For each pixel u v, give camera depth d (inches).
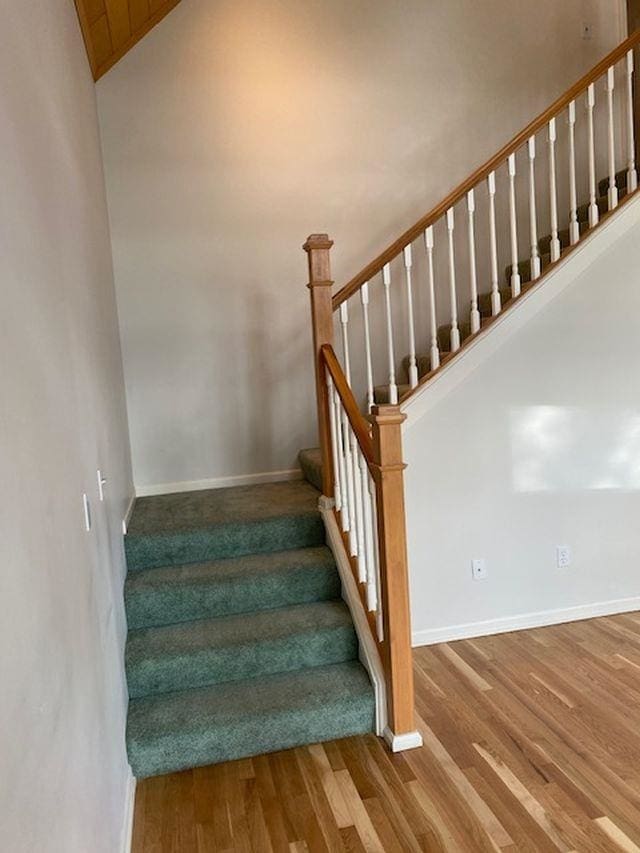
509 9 164.1
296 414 162.1
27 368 47.8
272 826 77.0
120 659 89.8
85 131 110.7
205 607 109.2
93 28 123.0
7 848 32.9
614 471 129.1
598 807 76.5
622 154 170.4
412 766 86.1
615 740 89.2
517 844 71.4
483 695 102.8
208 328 155.7
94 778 59.1
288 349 159.9
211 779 86.8
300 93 155.1
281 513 124.6
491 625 126.3
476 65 163.8
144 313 152.5
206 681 98.7
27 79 57.9
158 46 147.2
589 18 168.7
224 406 158.2
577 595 130.1
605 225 122.4
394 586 88.7
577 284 122.5
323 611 109.0
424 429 119.5
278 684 97.7
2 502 37.2
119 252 150.0
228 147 152.6
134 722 89.5
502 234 165.8
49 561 48.2
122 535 112.7
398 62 159.8
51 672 45.2
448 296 165.2
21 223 50.3
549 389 123.9
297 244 158.1
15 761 35.1
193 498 145.6
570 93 117.2
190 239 152.9
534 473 125.3
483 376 120.9
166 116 149.1
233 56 150.9
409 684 90.1
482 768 84.7
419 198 163.3
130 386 153.1
